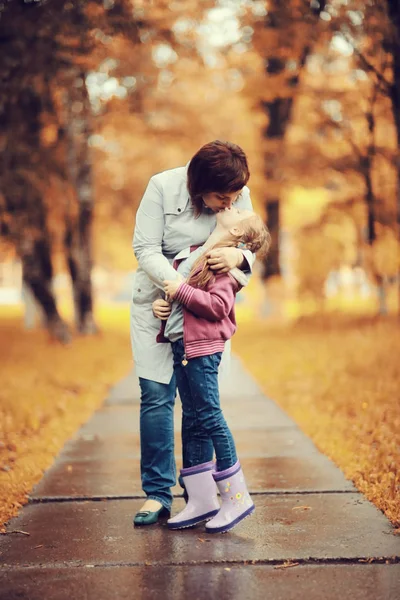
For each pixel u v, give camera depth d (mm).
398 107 13211
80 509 5234
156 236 4781
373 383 10281
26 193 15070
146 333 4910
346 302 42250
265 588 3732
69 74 13039
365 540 4414
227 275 4617
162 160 30703
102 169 30156
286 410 9727
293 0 12758
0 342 22234
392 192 20438
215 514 4789
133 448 7449
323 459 6766
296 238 28188
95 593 3701
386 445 6656
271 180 23625
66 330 21250
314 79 21734
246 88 20672
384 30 11750
